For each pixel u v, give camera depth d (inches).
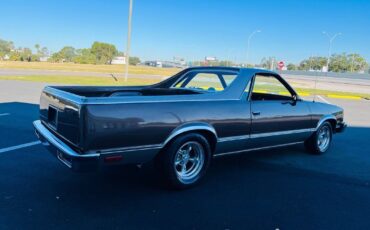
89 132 137.6
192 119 167.8
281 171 211.6
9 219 134.7
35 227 129.6
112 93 200.2
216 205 157.1
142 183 180.1
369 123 434.3
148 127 153.1
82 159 137.2
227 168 213.6
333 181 196.7
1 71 1376.7
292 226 140.4
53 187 169.2
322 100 768.9
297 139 234.5
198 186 179.8
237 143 192.2
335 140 313.4
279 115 211.8
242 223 140.8
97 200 156.6
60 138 157.2
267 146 213.9
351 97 886.4
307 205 161.6
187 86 227.6
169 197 163.6
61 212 142.9
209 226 136.9
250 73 198.8
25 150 228.4
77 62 4222.4
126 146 148.2
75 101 141.2
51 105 167.9
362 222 146.9
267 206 158.4
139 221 138.3
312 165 227.5
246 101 193.2
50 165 200.7
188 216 144.7
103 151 142.3
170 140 163.3
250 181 191.0
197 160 178.9
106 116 141.4
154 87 235.1
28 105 434.9
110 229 130.9
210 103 177.0
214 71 212.1
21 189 164.4
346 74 2874.0
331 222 145.6
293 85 1393.9
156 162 169.5
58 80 955.3
